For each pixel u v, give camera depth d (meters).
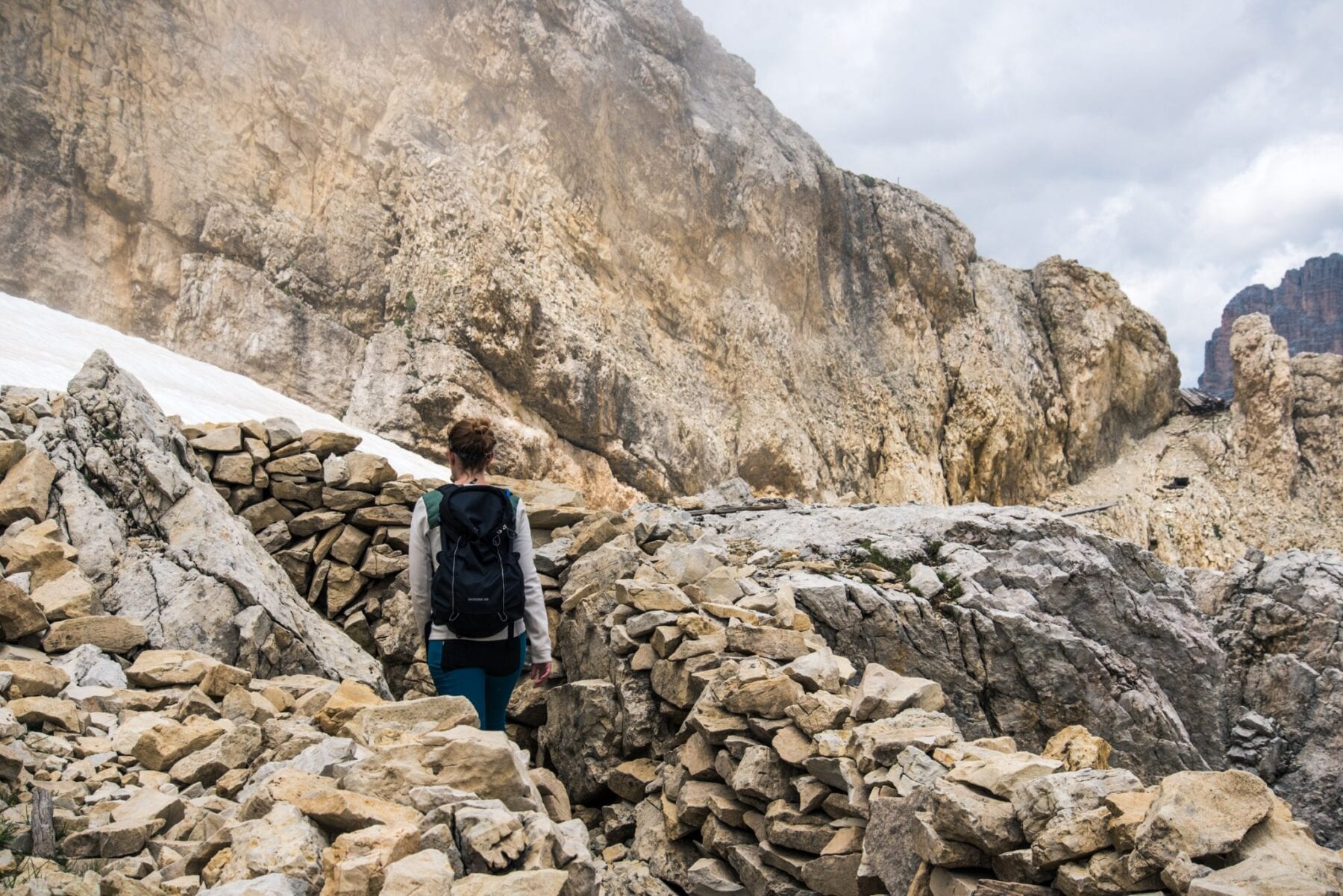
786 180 46.38
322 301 31.39
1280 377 55.50
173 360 22.38
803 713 5.35
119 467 7.17
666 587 6.88
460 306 32.31
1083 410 55.56
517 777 4.06
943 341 53.25
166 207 28.98
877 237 52.53
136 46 29.33
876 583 8.59
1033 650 8.10
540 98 38.66
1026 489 52.81
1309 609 11.62
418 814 3.54
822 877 4.79
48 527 6.50
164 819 4.00
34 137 27.02
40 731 4.76
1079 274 57.69
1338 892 3.08
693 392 40.94
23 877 3.30
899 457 47.00
